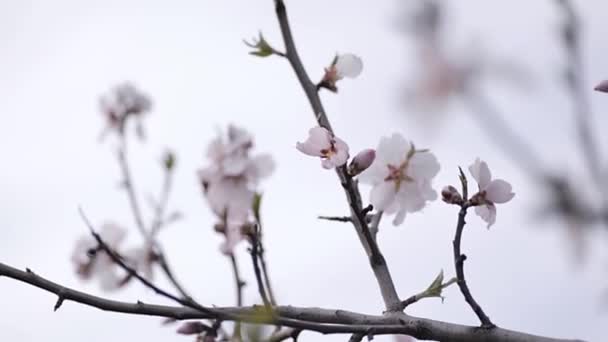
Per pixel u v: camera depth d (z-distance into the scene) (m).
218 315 1.18
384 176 1.25
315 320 1.24
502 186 1.25
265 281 1.21
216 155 1.23
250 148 1.23
